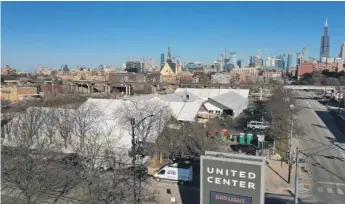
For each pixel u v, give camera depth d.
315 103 131.88
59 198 34.69
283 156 50.16
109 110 60.88
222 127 70.81
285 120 72.38
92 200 30.64
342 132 69.88
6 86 137.00
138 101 64.62
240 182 27.16
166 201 35.09
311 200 35.09
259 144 53.31
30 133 48.91
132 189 33.62
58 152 43.19
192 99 92.38
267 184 39.34
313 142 60.19
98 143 46.69
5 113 64.31
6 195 31.58
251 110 96.69
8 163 31.00
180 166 40.34
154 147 48.41
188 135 53.09
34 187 29.19
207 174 28.33
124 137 51.50
